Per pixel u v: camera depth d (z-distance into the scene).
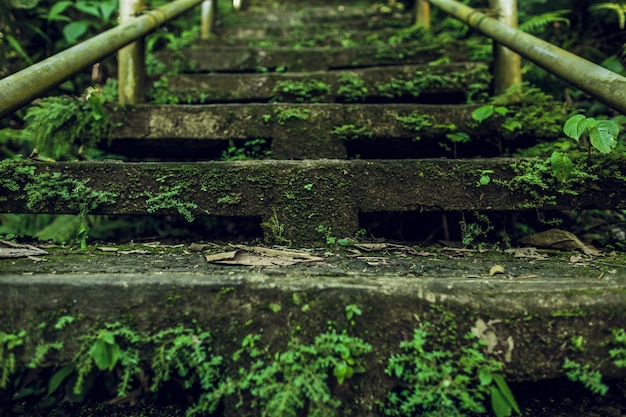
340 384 0.86
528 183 1.38
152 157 2.16
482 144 1.86
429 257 1.27
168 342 0.90
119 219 2.12
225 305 0.91
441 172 1.41
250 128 1.81
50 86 1.35
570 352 0.88
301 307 0.90
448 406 0.86
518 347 0.88
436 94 2.15
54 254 1.24
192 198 1.41
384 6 3.76
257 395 0.86
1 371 0.89
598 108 2.11
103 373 1.20
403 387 0.90
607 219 1.85
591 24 2.41
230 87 2.18
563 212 1.79
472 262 1.21
